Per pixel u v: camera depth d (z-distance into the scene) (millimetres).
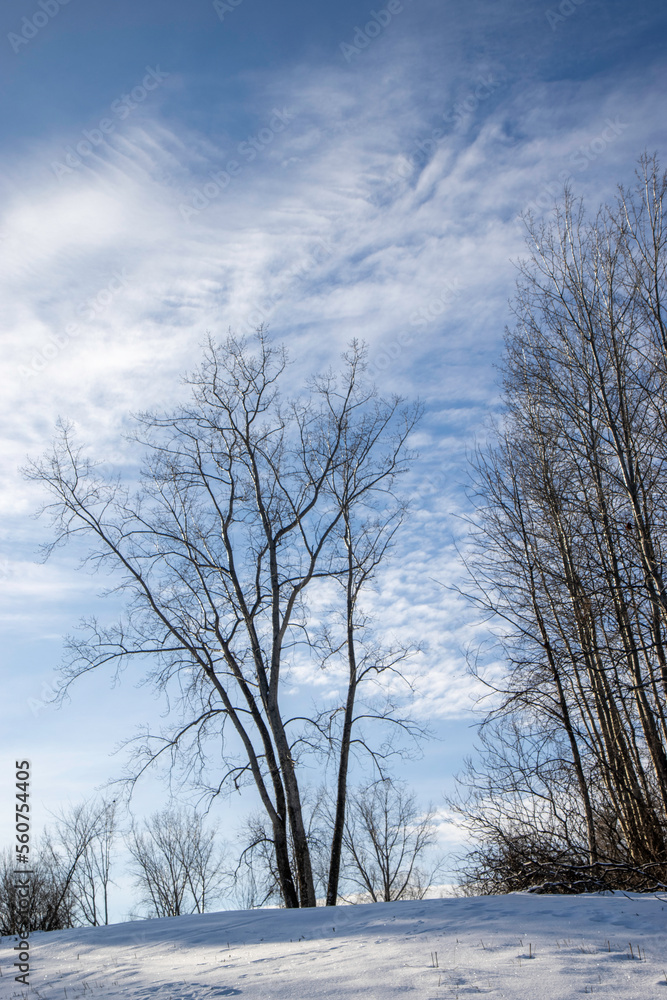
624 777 14641
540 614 16938
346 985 7285
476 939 8570
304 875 18906
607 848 14586
